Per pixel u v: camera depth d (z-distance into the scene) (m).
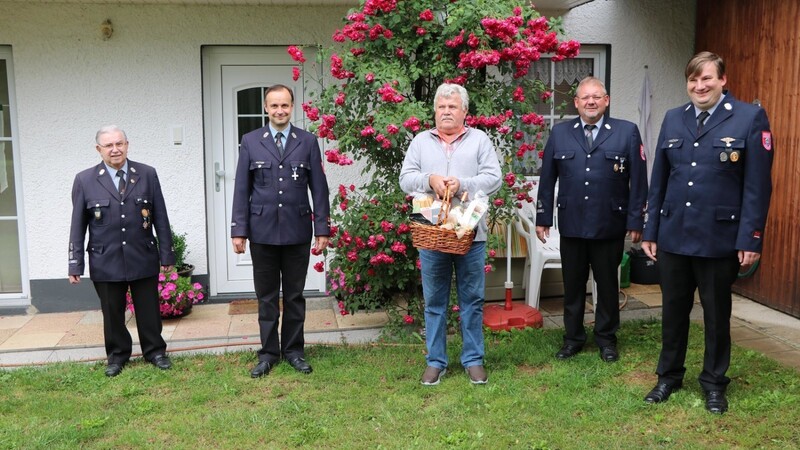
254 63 5.43
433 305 3.60
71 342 4.51
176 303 4.90
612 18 5.72
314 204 3.87
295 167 3.73
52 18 5.09
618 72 5.80
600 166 3.80
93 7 5.12
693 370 3.68
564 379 3.60
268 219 3.71
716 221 3.10
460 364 3.87
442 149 3.43
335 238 4.38
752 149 3.02
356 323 4.85
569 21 5.65
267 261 3.79
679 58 5.88
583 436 3.01
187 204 5.39
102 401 3.45
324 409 3.33
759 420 3.11
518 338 4.29
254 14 5.27
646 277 5.75
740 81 5.32
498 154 5.11
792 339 4.32
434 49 4.17
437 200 3.34
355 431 3.09
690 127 3.20
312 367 3.87
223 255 5.60
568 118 5.89
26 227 5.25
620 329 4.48
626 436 3.01
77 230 3.80
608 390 3.47
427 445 2.94
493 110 4.22
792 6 4.71
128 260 3.80
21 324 4.95
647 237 3.41
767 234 5.04
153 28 5.20
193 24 5.22
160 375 3.79
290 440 3.02
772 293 5.00
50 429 3.13
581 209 3.84
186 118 5.31
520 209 4.88
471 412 3.27
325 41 5.35
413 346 4.24
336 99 4.25
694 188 3.14
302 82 5.46
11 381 3.73
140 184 3.88
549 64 5.82
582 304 3.99
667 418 3.17
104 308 3.85
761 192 3.02
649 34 5.80
